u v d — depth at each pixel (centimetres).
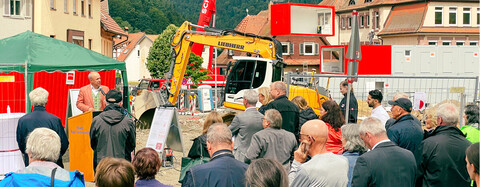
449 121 612
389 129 700
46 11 2842
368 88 1360
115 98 870
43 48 1416
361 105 1270
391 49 3328
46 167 479
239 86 2375
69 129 1044
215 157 509
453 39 5678
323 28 6162
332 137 738
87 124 1040
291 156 691
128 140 873
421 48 3384
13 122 995
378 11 6212
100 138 855
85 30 3369
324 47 3703
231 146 519
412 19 5762
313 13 6144
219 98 3372
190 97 3003
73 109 1230
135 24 15788
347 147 588
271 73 2291
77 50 1473
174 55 2241
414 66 3381
